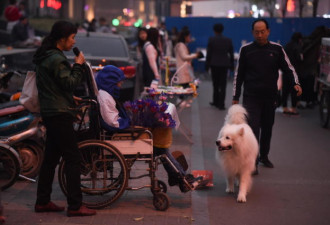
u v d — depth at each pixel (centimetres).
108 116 647
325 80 1288
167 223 620
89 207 663
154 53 1280
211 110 1566
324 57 1308
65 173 650
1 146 722
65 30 611
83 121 710
